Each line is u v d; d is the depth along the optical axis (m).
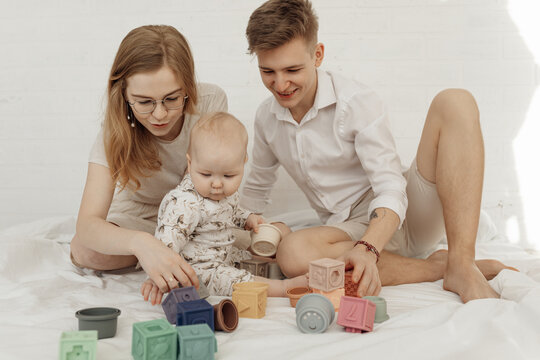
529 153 2.12
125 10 2.24
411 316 0.88
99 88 2.27
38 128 2.29
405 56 2.14
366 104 1.34
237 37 2.20
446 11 2.12
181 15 2.22
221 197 1.17
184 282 0.99
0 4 2.28
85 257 1.31
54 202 2.29
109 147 1.21
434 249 1.62
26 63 2.29
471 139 1.15
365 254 1.07
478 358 0.69
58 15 2.27
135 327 0.74
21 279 1.30
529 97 2.11
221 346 0.78
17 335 0.83
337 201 1.46
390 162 1.31
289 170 1.55
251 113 2.21
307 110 1.40
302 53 1.23
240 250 1.47
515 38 2.10
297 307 0.90
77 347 0.70
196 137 1.15
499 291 1.03
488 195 2.15
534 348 0.73
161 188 1.42
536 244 2.13
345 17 2.15
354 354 0.70
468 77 2.13
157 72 1.11
